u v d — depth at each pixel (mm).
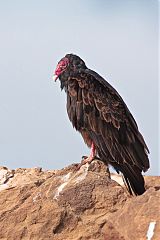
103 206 11305
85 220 11070
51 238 10836
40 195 11703
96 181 11523
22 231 10992
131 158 13320
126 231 10234
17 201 11844
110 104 13711
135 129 13617
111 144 13539
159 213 10117
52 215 11078
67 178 11891
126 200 11352
